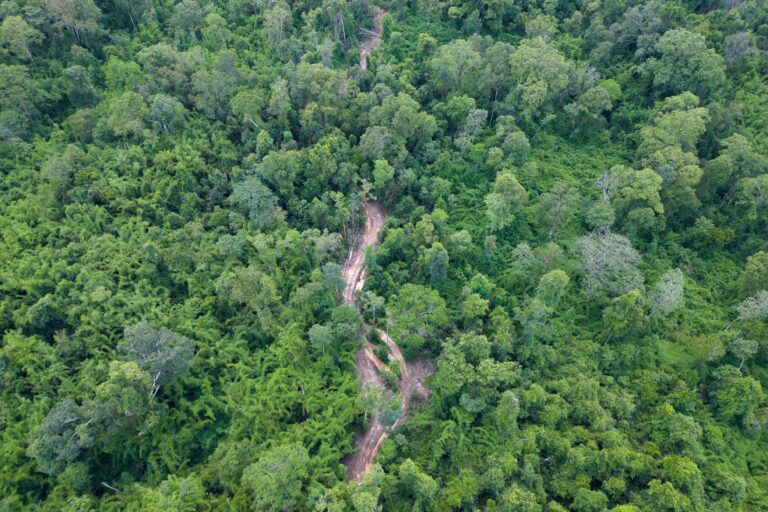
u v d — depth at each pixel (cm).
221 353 9000
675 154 11056
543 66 12294
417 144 12188
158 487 7438
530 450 7981
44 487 7625
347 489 7300
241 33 14675
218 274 9944
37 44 12144
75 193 10312
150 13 14025
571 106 12694
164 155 11019
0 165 10475
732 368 8981
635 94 13275
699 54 12362
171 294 9869
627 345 9388
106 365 8450
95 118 11494
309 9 15350
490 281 10281
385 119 11938
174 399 8456
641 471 7725
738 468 8206
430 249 10219
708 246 11050
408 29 15425
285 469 7112
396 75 13775
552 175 12206
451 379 8500
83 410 7544
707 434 8400
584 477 7700
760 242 10844
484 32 15425
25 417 7950
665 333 9738
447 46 13475
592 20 14650
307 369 9025
